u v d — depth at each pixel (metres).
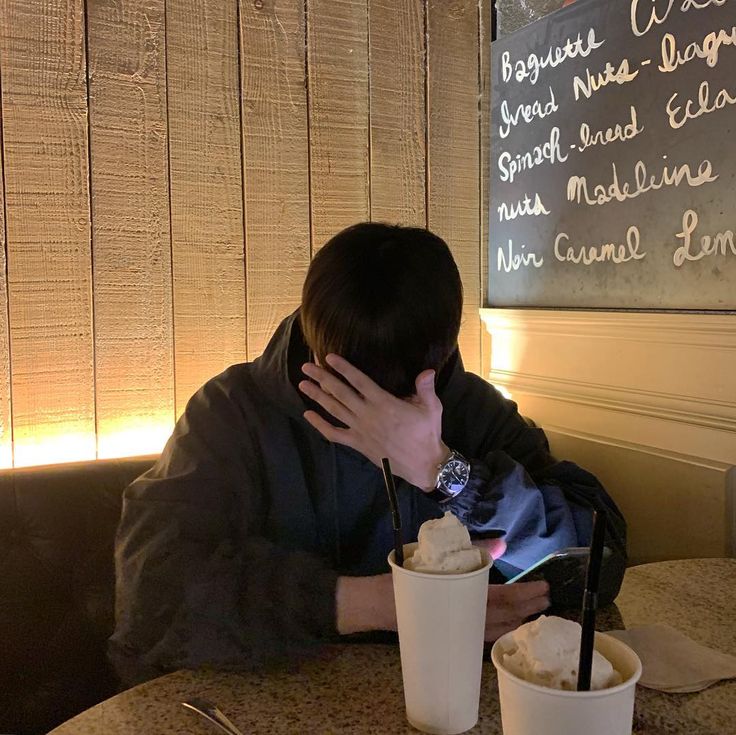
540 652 0.53
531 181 1.83
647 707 0.71
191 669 0.80
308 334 0.92
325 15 1.74
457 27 1.91
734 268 1.34
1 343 1.47
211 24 1.62
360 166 1.81
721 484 1.38
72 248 1.52
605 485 1.64
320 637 0.80
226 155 1.66
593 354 1.66
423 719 0.66
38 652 1.30
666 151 1.47
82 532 1.35
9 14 1.44
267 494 1.04
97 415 1.56
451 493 0.93
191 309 1.64
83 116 1.51
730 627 0.90
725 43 1.34
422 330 0.86
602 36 1.60
